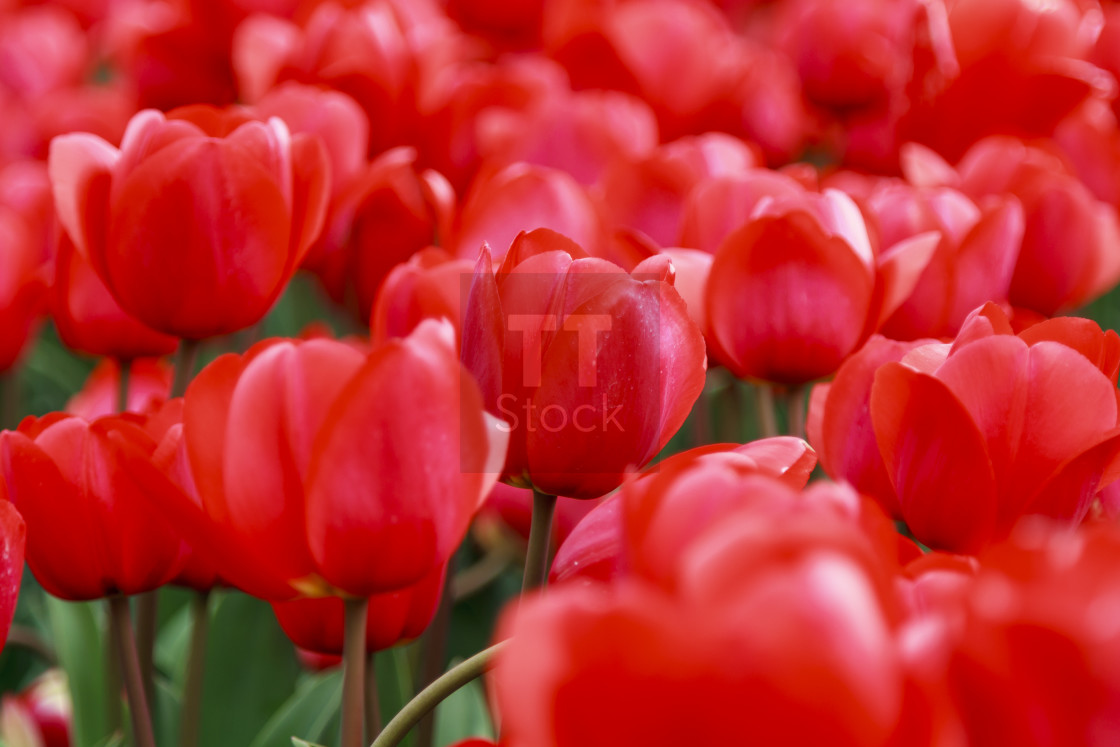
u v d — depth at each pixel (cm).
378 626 79
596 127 106
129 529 78
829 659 61
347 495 70
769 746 61
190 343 85
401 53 110
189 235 82
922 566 66
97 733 93
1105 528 62
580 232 90
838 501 65
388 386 69
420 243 97
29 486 77
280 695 94
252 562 71
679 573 64
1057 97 112
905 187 93
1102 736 62
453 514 71
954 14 114
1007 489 74
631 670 61
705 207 89
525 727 61
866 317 85
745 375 86
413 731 89
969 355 74
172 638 106
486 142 108
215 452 71
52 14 202
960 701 62
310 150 85
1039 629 61
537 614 62
